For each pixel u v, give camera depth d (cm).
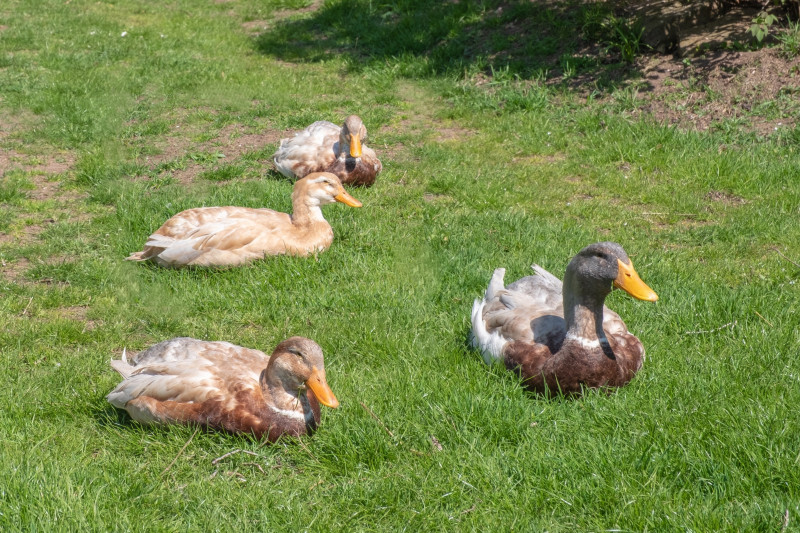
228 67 616
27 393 306
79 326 331
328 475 287
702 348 319
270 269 354
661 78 494
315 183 362
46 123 487
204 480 284
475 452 288
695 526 271
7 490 276
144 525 274
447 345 321
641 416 295
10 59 608
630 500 277
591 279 298
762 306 332
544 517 277
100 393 306
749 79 468
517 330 309
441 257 360
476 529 275
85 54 634
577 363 300
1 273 356
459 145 457
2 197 400
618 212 393
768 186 405
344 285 348
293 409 291
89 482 281
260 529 274
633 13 556
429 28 643
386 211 392
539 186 412
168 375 295
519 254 363
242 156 445
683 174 416
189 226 357
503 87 529
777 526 270
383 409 300
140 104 529
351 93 557
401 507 279
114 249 368
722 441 287
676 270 353
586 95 501
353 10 732
